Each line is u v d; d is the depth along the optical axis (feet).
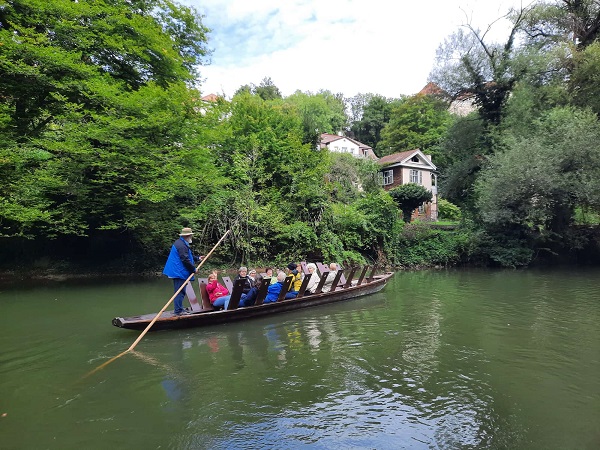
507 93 64.64
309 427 10.71
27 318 22.74
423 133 136.05
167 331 19.94
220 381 13.78
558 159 50.42
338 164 66.18
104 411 11.59
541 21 65.98
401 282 41.01
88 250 44.57
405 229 60.59
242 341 18.52
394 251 57.36
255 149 50.60
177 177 36.55
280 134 56.75
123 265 43.24
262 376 14.24
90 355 16.43
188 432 10.44
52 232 41.39
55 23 33.17
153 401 12.23
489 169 57.21
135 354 16.57
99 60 39.40
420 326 21.50
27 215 30.30
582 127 50.47
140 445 9.84
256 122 55.72
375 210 56.75
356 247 55.52
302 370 14.85
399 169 105.50
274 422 10.96
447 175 71.00
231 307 21.80
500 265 57.57
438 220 100.73
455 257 57.77
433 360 16.05
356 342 18.43
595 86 57.93
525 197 52.80
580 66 59.16
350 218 53.57
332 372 14.66
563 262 60.08
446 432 10.50
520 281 41.32
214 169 43.01
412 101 136.26
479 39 65.00
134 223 36.88
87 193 36.58
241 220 46.68
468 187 67.36
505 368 15.21
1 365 15.28
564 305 27.68
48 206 35.88
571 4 66.03
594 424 10.98
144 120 34.27
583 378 14.26
